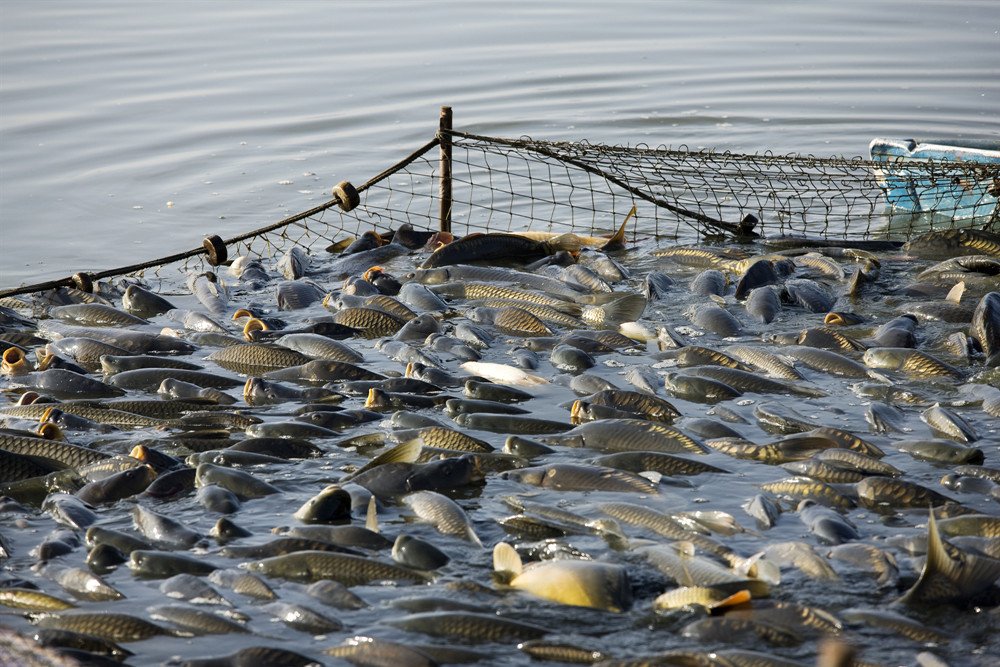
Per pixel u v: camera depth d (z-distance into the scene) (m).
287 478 23.12
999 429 24.95
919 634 17.12
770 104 56.78
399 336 31.75
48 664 16.48
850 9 73.56
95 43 66.50
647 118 55.16
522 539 20.67
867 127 53.62
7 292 35.62
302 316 34.53
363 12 74.75
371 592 18.83
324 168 49.81
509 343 31.48
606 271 37.31
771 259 37.31
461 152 52.03
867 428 25.23
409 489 22.34
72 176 48.56
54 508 21.72
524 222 44.56
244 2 77.38
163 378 28.77
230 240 38.84
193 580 18.86
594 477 22.44
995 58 62.59
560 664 16.78
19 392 28.33
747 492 22.28
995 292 31.00
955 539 19.50
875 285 35.69
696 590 17.97
